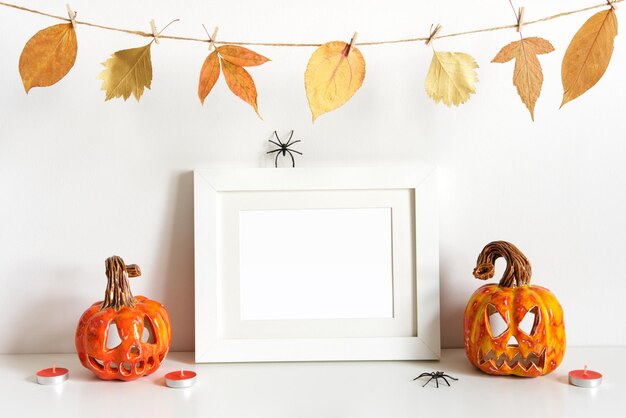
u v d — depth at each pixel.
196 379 1.13
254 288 1.23
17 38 1.25
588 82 1.04
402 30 1.25
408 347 1.22
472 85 1.07
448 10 1.25
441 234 1.28
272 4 1.25
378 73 1.26
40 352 1.29
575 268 1.28
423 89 1.26
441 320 1.29
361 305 1.24
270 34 1.25
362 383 1.10
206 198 1.23
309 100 1.00
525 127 1.27
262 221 1.24
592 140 1.27
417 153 1.27
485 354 1.12
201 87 1.09
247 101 1.10
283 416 0.95
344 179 1.23
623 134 1.27
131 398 1.04
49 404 1.01
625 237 1.28
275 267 1.24
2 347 1.29
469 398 1.02
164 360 1.24
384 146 1.27
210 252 1.23
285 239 1.24
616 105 1.26
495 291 1.14
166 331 1.15
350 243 1.24
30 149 1.26
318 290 1.24
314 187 1.23
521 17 1.07
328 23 1.25
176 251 1.28
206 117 1.26
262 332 1.23
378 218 1.24
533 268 1.28
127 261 1.28
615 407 0.98
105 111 1.26
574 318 1.29
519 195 1.28
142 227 1.28
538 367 1.10
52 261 1.28
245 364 1.21
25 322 1.29
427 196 1.23
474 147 1.27
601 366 1.17
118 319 1.10
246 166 1.27
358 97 1.26
